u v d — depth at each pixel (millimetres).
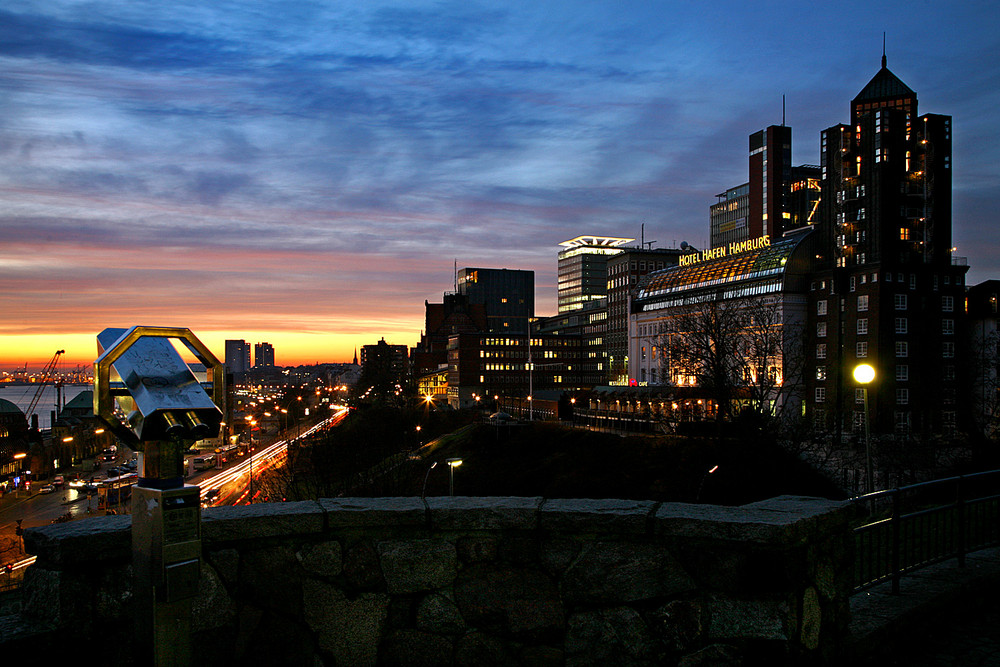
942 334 87188
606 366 168375
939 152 90438
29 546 4105
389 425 108875
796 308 95000
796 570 4496
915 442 54938
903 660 5875
